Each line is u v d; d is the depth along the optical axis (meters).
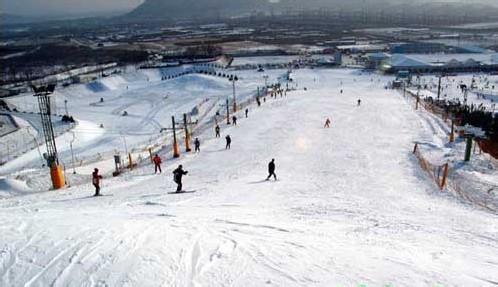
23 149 43.12
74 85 94.19
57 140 46.59
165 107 68.31
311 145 28.55
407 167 22.12
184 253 7.75
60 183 22.52
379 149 26.59
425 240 10.28
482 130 31.16
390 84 81.00
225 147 29.92
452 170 21.33
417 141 28.70
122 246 7.86
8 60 167.38
